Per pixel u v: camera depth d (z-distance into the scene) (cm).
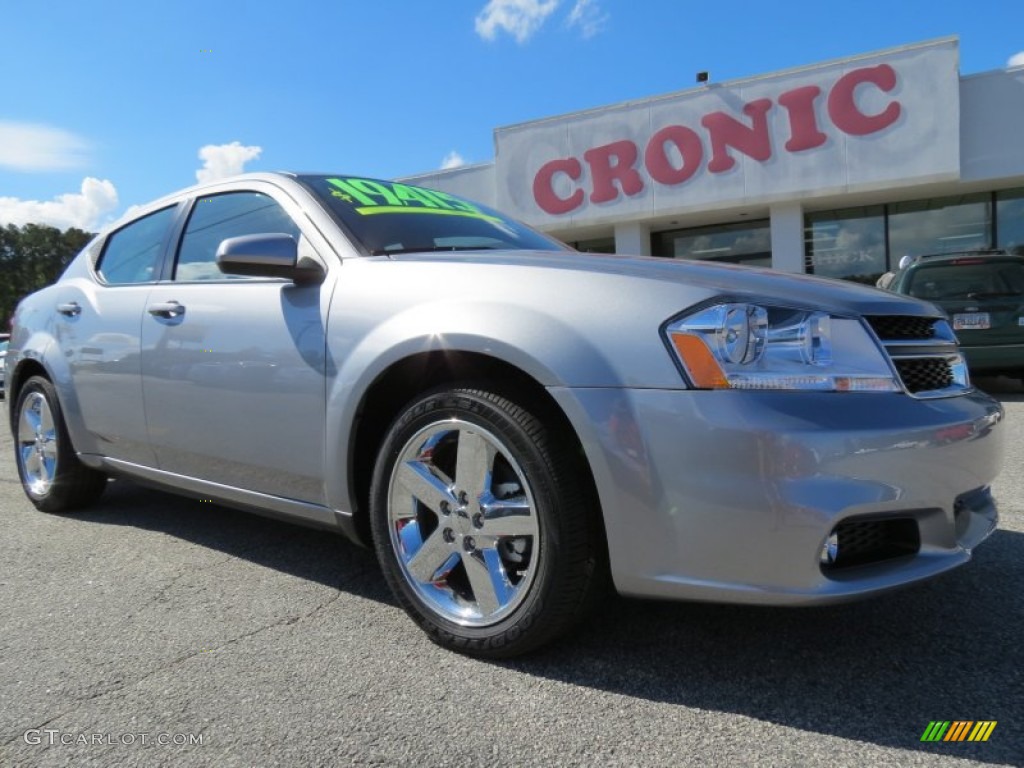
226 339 275
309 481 254
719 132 1327
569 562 200
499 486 218
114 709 198
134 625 252
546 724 185
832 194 1259
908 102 1195
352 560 314
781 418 177
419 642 233
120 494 444
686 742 175
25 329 403
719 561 181
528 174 1505
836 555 184
